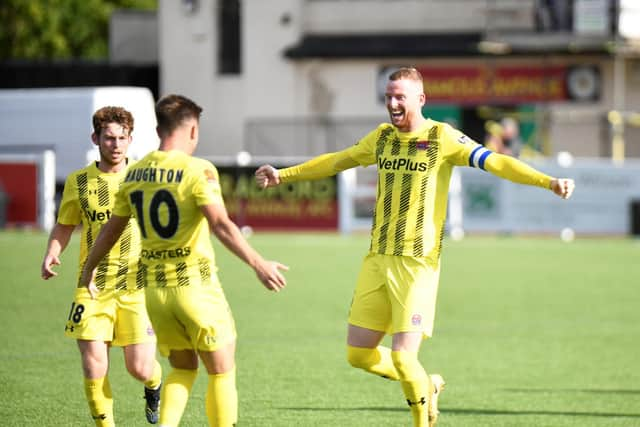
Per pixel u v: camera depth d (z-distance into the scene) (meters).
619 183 79.38
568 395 30.42
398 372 22.61
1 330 39.56
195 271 20.39
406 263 22.86
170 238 20.22
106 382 22.89
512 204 79.94
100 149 23.48
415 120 23.11
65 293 49.47
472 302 49.81
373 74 111.94
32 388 29.67
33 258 62.69
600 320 44.97
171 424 20.67
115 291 23.08
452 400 29.67
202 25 115.25
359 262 63.62
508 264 64.38
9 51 158.75
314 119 109.50
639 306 48.72
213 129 115.69
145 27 128.62
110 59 127.94
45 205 80.88
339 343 38.31
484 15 110.94
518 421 27.02
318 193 81.19
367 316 23.12
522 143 108.31
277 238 77.44
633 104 107.94
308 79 113.00
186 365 21.30
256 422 26.25
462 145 22.70
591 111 107.81
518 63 108.56
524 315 46.16
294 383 31.27
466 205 80.06
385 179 23.20
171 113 20.52
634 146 107.06
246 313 45.41
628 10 102.56
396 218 22.98
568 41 103.44
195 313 20.27
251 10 113.38
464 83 109.69
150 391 24.59
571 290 53.75
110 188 23.42
